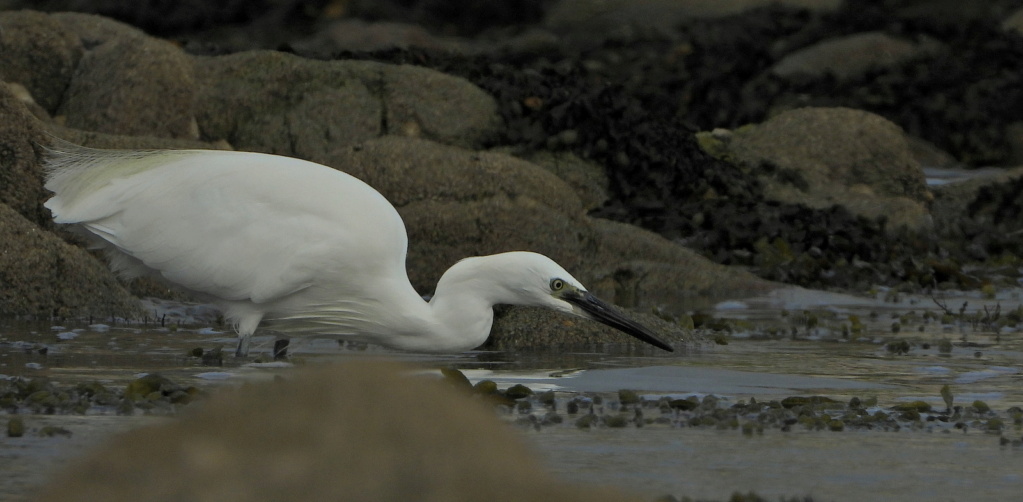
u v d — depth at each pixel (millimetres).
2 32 20406
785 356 11297
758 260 19016
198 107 20859
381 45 40812
